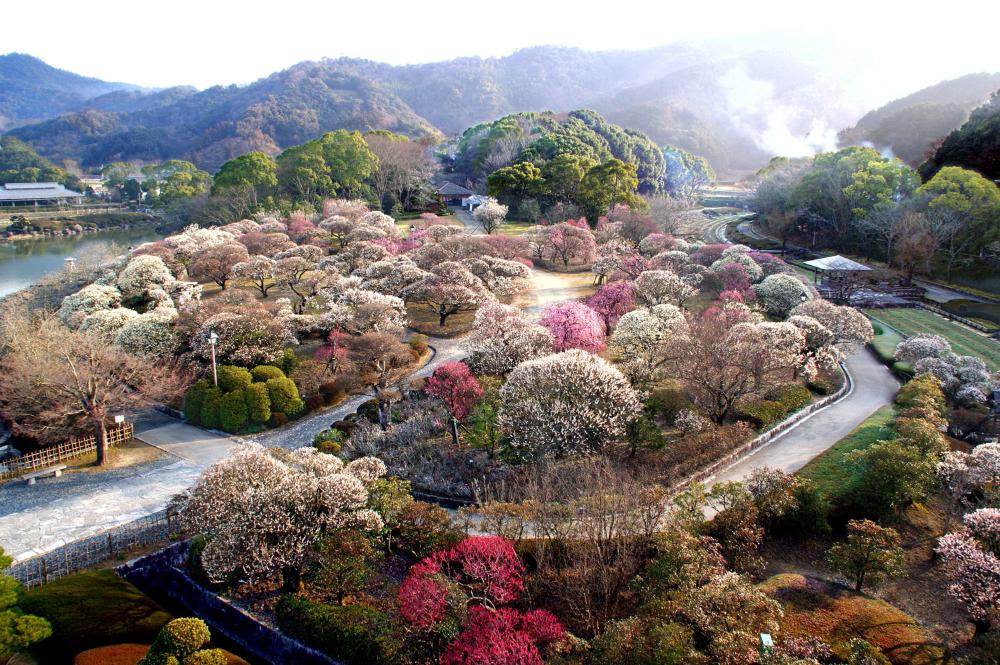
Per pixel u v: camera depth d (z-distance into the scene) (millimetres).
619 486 22047
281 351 37500
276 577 21781
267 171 83688
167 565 23047
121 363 33188
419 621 16984
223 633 20469
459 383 29391
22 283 70125
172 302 45875
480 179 105375
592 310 38750
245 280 54531
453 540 20688
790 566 20984
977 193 56062
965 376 33188
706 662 14219
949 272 57250
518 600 18859
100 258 64062
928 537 22312
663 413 30219
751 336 31328
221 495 19875
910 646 16969
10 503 26328
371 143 95000
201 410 33500
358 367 36781
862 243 66938
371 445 28672
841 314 38375
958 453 23844
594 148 104375
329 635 18141
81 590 20297
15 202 128375
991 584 17078
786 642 15609
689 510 20594
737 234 82438
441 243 55625
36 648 18188
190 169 132375
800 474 25078
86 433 31594
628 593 19141
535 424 25453
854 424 30469
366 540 20391
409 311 47750
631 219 66500
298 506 20109
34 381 29734
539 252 62125
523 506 21547
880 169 68125
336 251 61812
